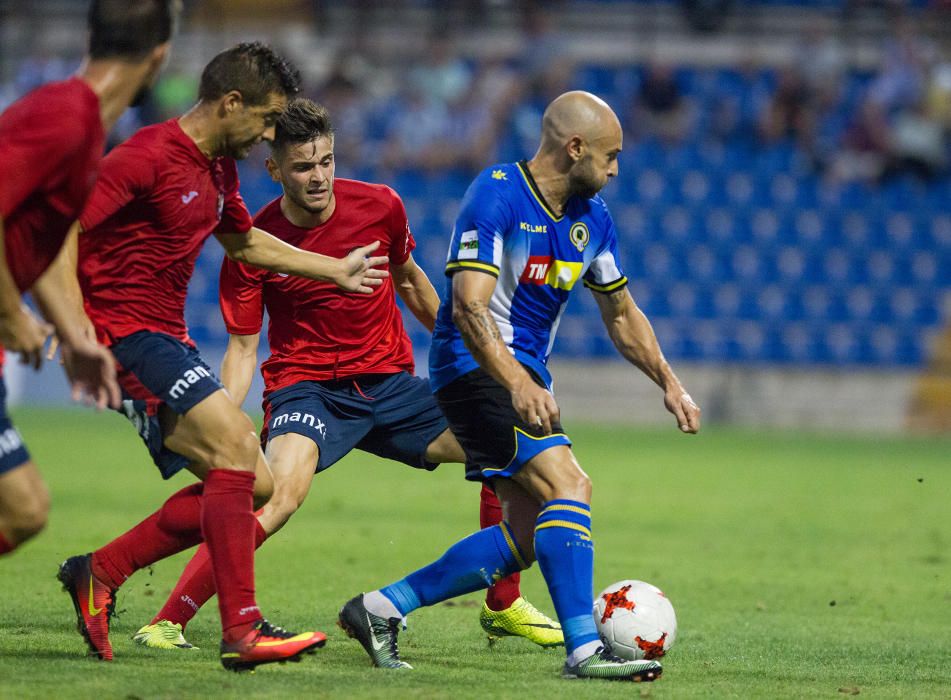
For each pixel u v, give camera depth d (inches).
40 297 618.8
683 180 3946.9
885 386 3447.3
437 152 3912.4
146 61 616.1
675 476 2144.4
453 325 743.1
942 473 2294.5
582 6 4411.9
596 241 758.5
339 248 900.6
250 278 876.0
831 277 3794.3
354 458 2432.3
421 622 917.2
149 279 703.1
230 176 723.4
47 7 4443.9
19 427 2805.1
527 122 3983.8
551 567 702.5
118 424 2957.7
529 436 713.6
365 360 902.4
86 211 669.3
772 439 3046.3
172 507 727.1
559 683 679.7
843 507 1793.8
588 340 3572.8
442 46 4057.6
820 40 4175.7
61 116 577.0
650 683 692.7
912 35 4269.2
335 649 789.2
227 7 4347.9
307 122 860.0
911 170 3956.7
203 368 697.6
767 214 3900.1
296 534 1358.3
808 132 4008.4
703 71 4254.4
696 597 1063.0
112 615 739.4
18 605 895.7
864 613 1010.1
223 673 674.2
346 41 4370.1
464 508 1663.4
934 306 3735.2
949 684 726.5
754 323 3688.5
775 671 750.5
